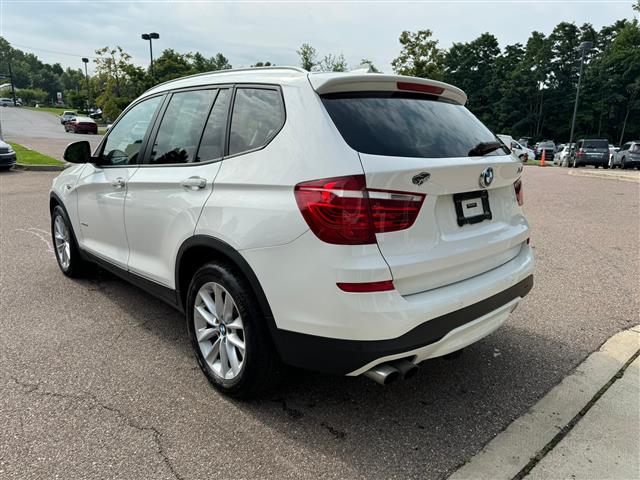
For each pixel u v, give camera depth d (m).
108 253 4.13
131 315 4.23
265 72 2.97
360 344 2.29
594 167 28.05
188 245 3.01
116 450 2.51
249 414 2.83
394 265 2.29
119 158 3.96
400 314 2.28
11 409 2.84
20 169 14.95
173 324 4.06
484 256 2.76
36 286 4.91
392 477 2.34
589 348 3.64
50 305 4.43
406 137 2.55
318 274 2.32
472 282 2.67
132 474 2.35
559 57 71.38
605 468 2.38
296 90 2.66
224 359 2.97
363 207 2.25
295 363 2.53
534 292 4.82
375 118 2.56
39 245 6.39
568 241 6.94
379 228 2.28
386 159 2.34
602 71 67.19
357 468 2.40
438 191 2.46
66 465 2.40
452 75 80.00
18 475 2.32
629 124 67.06
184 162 3.21
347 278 2.25
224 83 3.15
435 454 2.51
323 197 2.29
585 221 8.46
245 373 2.77
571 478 2.32
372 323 2.26
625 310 4.36
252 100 2.90
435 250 2.46
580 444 2.56
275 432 2.67
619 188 13.83
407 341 2.32
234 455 2.49
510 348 3.65
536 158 39.94
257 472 2.37
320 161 2.37
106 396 3.00
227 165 2.86
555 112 70.69
